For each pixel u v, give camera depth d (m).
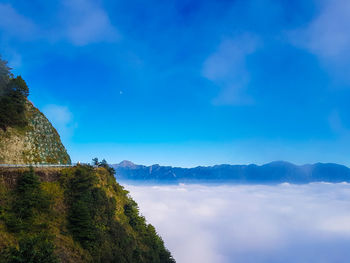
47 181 47.03
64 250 36.69
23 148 54.59
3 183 39.19
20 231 33.72
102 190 56.28
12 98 57.66
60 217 42.88
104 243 45.72
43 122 65.81
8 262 26.97
